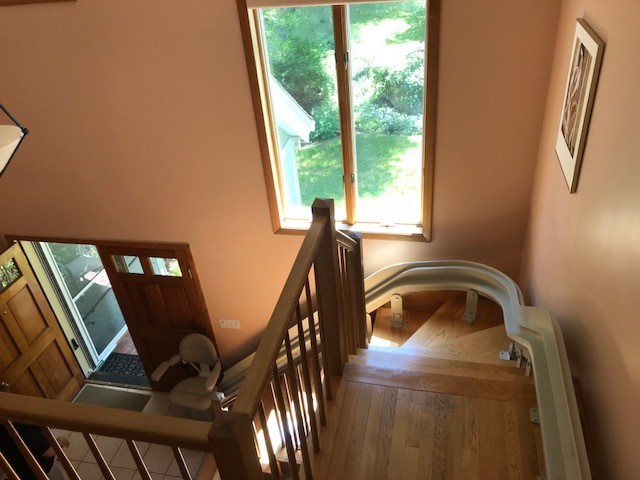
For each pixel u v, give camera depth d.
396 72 3.29
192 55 3.34
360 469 2.04
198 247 4.26
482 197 3.54
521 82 3.07
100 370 5.79
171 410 5.26
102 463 1.40
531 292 3.32
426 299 4.02
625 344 1.62
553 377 2.14
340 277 2.30
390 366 2.46
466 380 2.36
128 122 3.71
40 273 5.00
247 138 3.62
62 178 4.11
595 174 1.99
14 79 3.65
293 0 3.05
